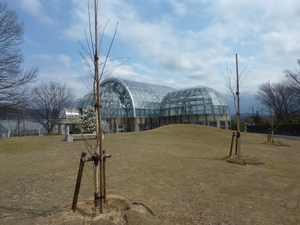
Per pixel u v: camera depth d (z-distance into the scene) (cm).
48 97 3688
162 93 4753
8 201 511
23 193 567
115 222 353
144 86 4594
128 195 546
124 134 2236
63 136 2172
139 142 1661
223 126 3653
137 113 3903
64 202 502
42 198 530
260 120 5156
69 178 712
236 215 445
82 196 543
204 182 677
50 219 392
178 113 3900
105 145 1488
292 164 990
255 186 650
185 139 1906
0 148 1305
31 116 4109
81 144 1555
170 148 1410
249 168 887
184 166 894
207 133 2281
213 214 447
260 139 2116
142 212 398
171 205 489
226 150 1378
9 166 897
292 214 457
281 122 4288
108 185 635
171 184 652
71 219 373
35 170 826
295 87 3738
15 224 384
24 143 1484
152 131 2400
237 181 698
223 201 523
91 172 797
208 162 977
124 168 849
